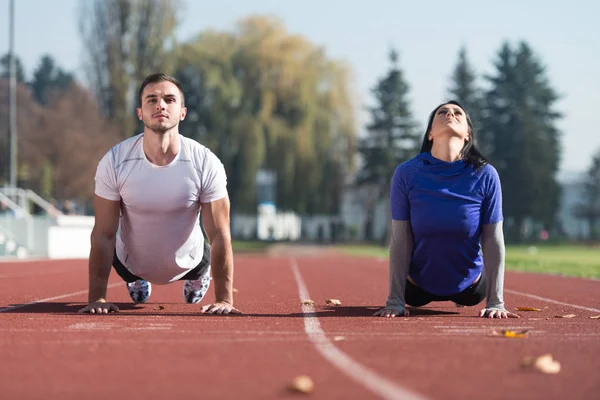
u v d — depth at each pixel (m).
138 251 8.32
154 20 52.75
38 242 30.14
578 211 92.62
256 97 49.53
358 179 78.69
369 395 3.62
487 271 7.82
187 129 50.41
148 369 4.39
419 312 8.23
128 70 52.69
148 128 7.68
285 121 49.69
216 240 7.98
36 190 70.75
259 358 4.78
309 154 48.91
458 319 7.38
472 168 7.74
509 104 79.81
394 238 7.89
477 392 3.73
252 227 75.81
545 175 77.19
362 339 5.70
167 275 8.63
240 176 47.69
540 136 78.69
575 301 10.27
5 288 12.50
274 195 51.50
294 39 50.75
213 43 50.34
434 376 4.16
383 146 78.81
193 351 5.07
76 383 3.99
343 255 39.25
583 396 3.69
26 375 4.23
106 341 5.56
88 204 77.38
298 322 6.99
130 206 7.95
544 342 5.58
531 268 21.77
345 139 51.62
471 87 80.88
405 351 5.08
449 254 7.85
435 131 7.80
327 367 4.45
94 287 8.00
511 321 7.21
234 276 17.06
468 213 7.68
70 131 71.75
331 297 10.63
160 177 7.80
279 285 13.65
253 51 49.28
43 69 135.62
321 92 50.91
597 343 5.54
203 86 48.75
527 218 79.69
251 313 7.92
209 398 3.61
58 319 7.16
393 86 78.88
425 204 7.69
